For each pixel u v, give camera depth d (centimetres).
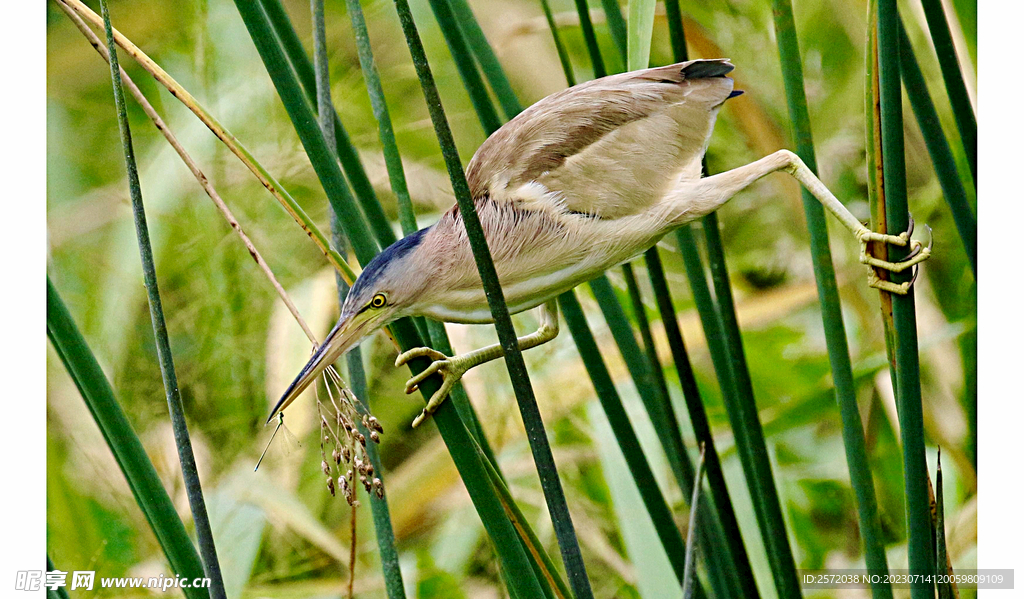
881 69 538
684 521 557
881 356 566
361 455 538
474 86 547
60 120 572
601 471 569
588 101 545
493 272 534
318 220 573
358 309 543
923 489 539
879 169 539
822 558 563
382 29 576
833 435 568
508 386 570
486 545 568
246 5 538
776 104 572
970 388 552
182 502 566
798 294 571
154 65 539
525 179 544
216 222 572
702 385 570
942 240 565
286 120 574
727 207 573
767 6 573
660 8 572
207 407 569
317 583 566
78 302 570
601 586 567
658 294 550
